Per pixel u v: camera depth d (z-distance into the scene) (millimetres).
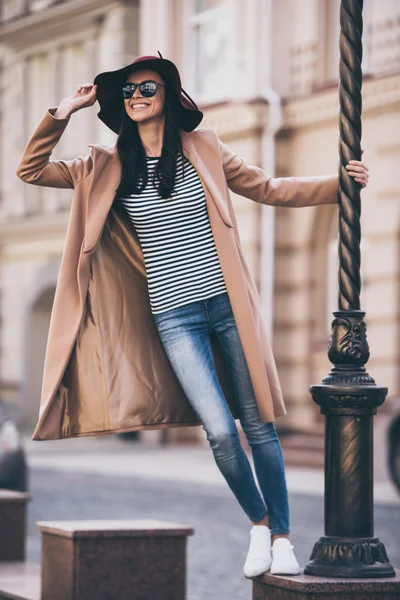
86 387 6188
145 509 14734
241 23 24453
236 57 24547
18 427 32000
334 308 23703
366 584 5562
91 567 6867
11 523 8750
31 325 32312
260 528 6012
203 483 18328
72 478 19266
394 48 21672
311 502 15539
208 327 6082
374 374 21656
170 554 7051
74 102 6012
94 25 30234
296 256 24109
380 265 21766
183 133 6117
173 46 26391
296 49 23859
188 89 26188
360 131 6020
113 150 6102
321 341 23531
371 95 21859
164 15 26484
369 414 5828
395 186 21594
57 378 6086
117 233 6254
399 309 21438
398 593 5594
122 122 6066
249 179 6215
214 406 5902
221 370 6246
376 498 15844
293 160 23812
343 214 5980
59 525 7070
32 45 32625
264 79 24047
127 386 6219
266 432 6055
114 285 6250
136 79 6004
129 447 26516
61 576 6945
